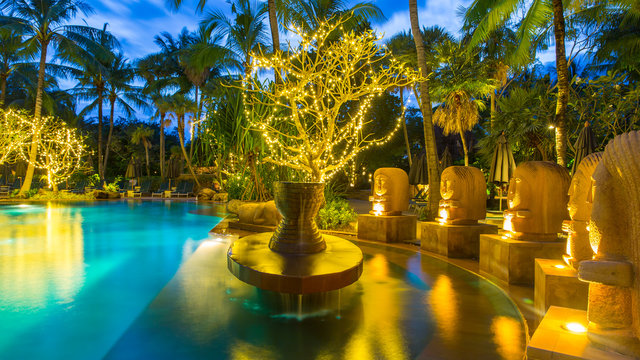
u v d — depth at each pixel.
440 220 6.28
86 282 4.25
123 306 3.46
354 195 22.34
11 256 5.53
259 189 10.00
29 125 19.36
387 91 21.73
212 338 2.77
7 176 21.80
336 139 7.44
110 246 6.54
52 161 20.17
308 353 2.51
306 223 4.00
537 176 4.36
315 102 5.89
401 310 3.35
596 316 1.66
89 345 2.67
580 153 8.91
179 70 31.89
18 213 12.47
